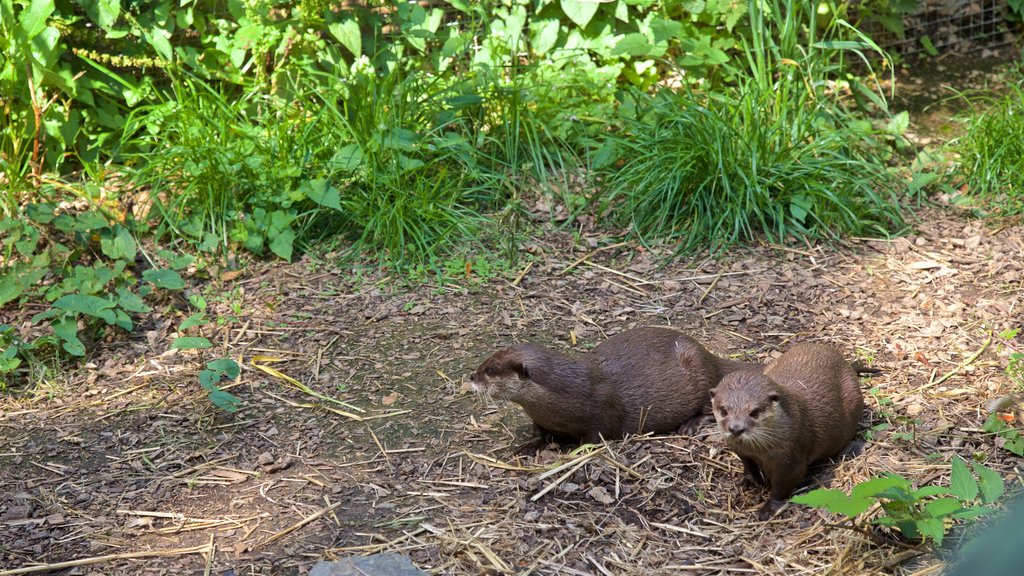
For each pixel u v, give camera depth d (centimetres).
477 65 913
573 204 832
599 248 786
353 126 834
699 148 796
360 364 647
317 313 711
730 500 493
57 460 558
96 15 865
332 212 806
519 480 517
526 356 522
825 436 498
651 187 814
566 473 517
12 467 551
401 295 728
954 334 652
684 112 837
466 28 1003
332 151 820
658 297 720
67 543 483
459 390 612
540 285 739
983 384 587
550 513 488
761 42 889
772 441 464
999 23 1100
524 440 559
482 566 449
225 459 555
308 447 562
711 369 575
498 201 841
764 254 771
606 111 909
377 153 805
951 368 610
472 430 571
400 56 965
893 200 822
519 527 479
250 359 657
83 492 527
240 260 776
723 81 980
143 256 774
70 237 777
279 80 906
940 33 1100
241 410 602
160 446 569
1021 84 1023
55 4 877
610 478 513
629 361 561
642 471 520
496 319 695
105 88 876
